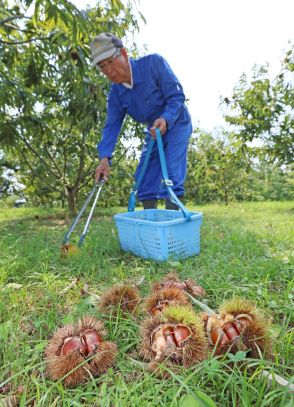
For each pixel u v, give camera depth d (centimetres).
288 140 740
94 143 703
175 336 105
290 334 124
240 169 1009
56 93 597
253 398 94
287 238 306
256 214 562
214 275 200
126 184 888
